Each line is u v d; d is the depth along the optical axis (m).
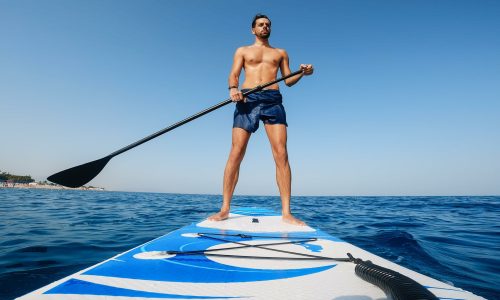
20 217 8.20
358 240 5.16
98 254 4.02
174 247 1.62
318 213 11.57
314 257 1.42
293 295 0.93
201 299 0.89
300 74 3.13
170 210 12.48
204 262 1.31
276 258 1.39
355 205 18.55
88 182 2.54
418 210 14.02
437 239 5.47
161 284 1.01
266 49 3.16
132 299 0.86
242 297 0.91
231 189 2.99
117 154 2.62
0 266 3.37
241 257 1.41
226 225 2.50
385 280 0.94
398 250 4.38
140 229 6.54
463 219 9.52
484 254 4.21
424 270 3.37
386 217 10.11
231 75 3.08
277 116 2.91
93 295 0.88
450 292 0.94
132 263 1.26
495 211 13.37
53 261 3.61
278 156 2.90
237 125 2.94
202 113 2.74
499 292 2.71
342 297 0.92
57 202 15.99
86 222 7.53
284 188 2.87
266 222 2.70
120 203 17.14
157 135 2.66
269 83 2.82
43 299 0.83
